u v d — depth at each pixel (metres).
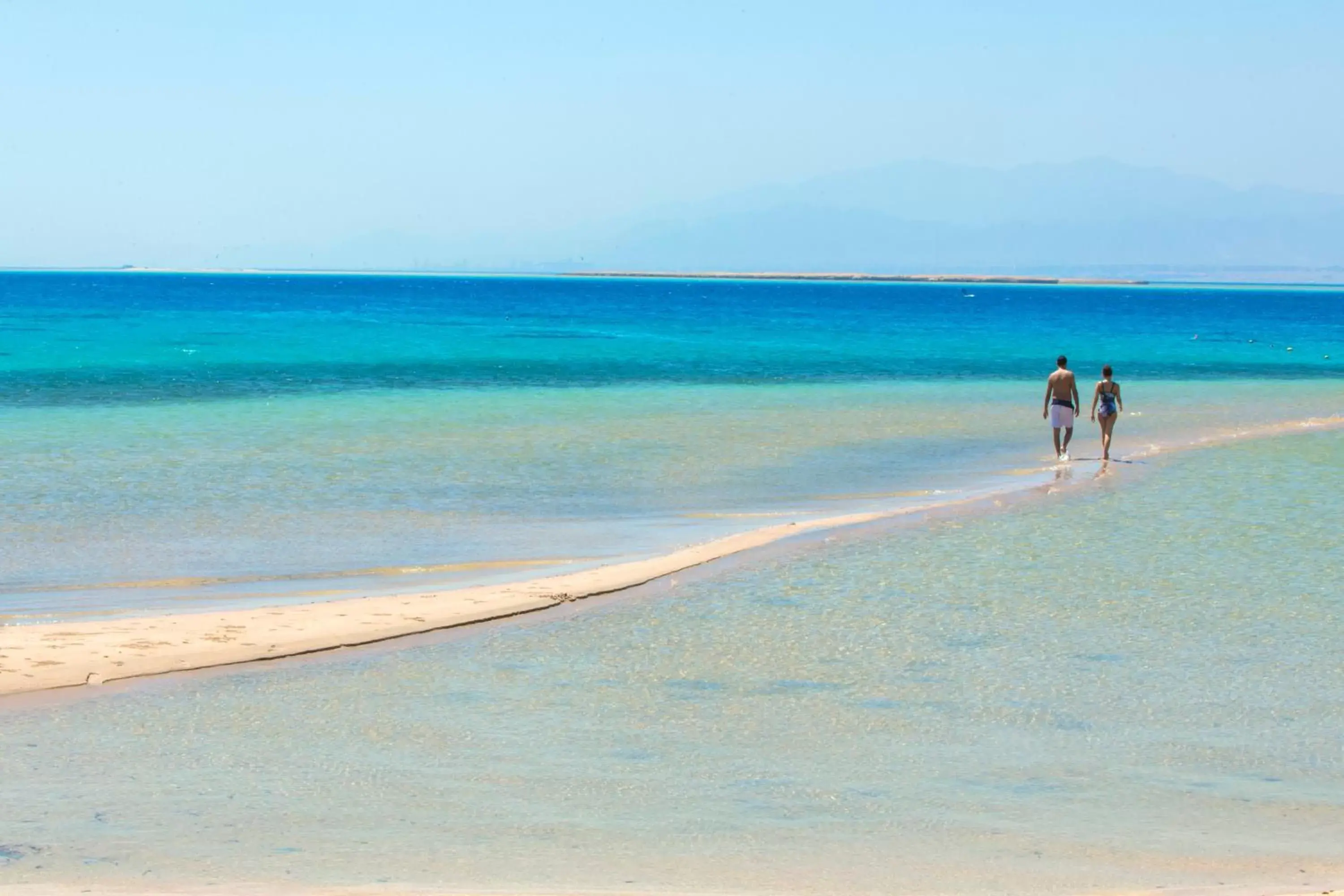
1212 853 6.88
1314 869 6.64
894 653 11.12
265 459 23.22
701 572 14.43
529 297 188.62
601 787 7.88
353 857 6.63
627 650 11.19
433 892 6.04
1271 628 12.00
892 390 40.62
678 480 21.94
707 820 7.33
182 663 10.55
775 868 6.59
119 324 78.94
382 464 22.94
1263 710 9.61
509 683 10.22
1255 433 29.52
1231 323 107.62
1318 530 17.16
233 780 7.91
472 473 22.11
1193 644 11.45
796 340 71.50
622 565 14.81
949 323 100.31
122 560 14.95
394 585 13.91
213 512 18.08
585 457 24.28
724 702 9.75
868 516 18.19
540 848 6.84
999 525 17.50
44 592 13.33
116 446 24.48
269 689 9.97
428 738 8.83
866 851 6.86
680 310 132.00
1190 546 15.98
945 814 7.47
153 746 8.55
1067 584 13.84
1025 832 7.19
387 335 71.38
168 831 6.98
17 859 6.47
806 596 13.26
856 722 9.26
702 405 34.94
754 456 24.98
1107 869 6.63
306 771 8.10
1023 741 8.87
